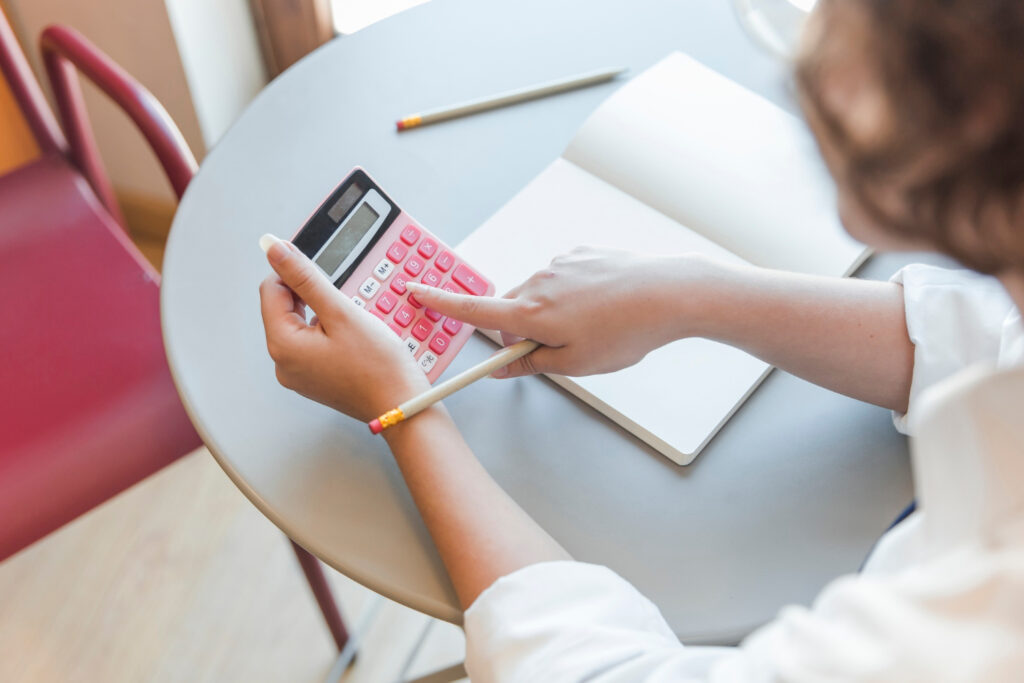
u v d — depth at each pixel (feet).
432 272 2.18
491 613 1.67
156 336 2.98
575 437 2.08
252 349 2.21
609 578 1.71
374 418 1.94
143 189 4.90
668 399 2.09
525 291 2.06
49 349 2.93
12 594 4.03
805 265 2.27
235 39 4.44
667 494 2.01
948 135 0.92
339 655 3.85
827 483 2.02
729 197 2.35
